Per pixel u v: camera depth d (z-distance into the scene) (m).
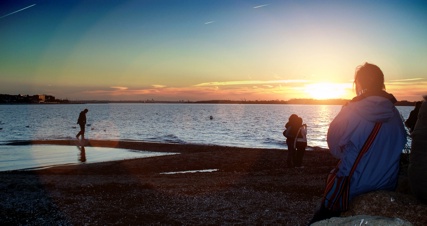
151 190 11.27
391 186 3.53
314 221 3.72
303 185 11.62
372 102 3.35
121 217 8.54
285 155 22.91
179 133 56.12
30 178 14.29
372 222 3.23
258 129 67.31
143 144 32.97
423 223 3.35
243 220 8.28
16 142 34.91
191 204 9.62
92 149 29.59
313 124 86.88
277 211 8.93
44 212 8.98
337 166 3.60
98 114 161.75
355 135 3.35
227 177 14.11
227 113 181.88
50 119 109.94
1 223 8.21
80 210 9.12
